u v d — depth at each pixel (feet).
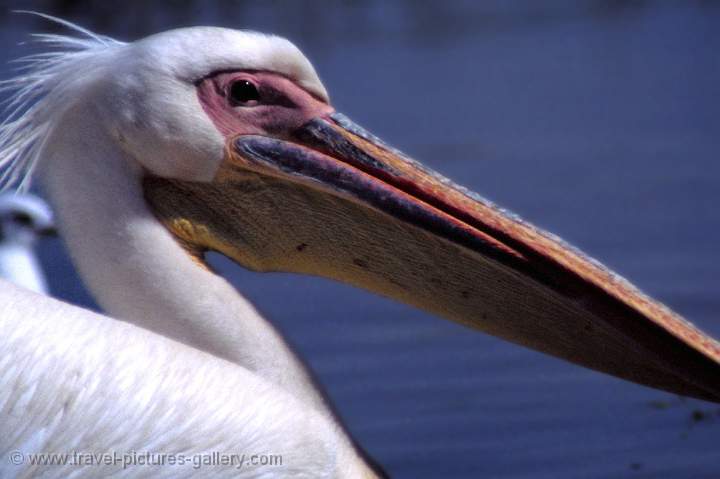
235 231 33.17
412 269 32.76
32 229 70.33
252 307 32.45
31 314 29.17
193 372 29.99
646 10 195.93
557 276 31.68
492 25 186.19
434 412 50.98
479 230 32.09
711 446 47.50
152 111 31.81
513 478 44.93
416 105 125.80
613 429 49.06
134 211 32.04
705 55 152.56
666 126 112.37
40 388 28.63
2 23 134.92
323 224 32.99
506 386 53.78
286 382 32.09
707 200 84.79
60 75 32.19
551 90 133.49
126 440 29.12
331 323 62.49
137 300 31.86
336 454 31.14
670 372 31.55
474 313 32.63
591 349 32.09
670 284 67.10
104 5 140.56
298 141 32.94
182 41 32.35
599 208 83.76
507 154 102.17
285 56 32.99
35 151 32.35
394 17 185.88
